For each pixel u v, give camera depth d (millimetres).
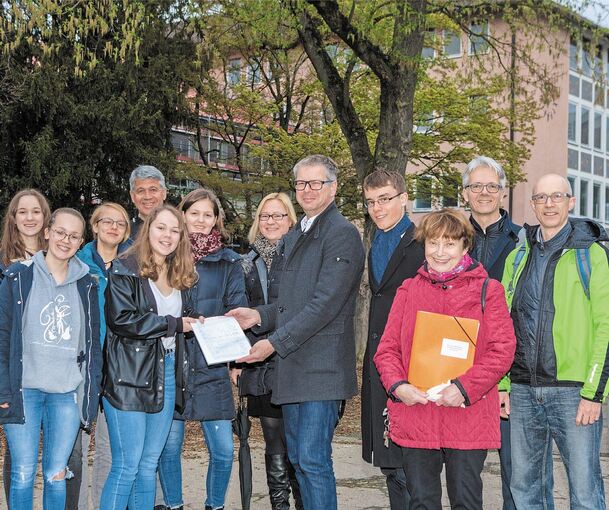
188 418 4750
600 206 33219
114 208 5293
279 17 10422
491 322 3758
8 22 9219
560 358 3973
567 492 6074
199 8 12695
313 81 18484
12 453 4234
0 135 17156
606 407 9219
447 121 17016
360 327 13234
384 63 10891
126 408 4223
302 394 4293
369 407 4477
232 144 20203
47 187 17219
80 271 4461
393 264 4402
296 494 5223
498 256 4543
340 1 11867
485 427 3748
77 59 9742
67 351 4324
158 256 4398
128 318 4219
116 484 4223
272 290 5105
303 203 4492
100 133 17375
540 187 4086
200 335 4355
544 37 12141
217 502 5062
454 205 26078
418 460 3863
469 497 3754
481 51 14125
